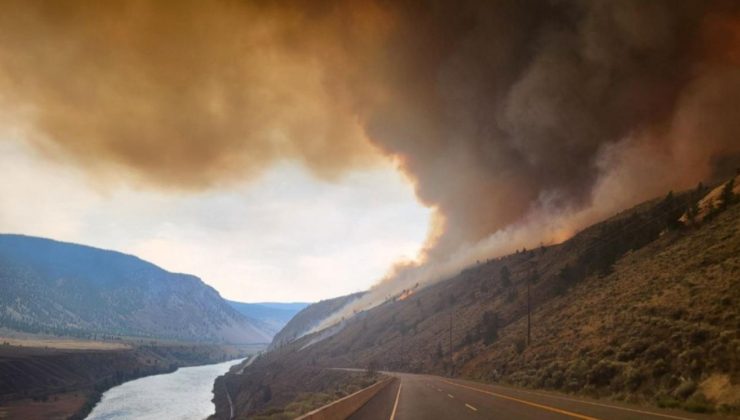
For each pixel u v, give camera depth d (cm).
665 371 2442
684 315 2917
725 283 2995
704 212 5588
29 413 11388
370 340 15675
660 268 4356
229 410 10994
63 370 17900
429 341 10719
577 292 6194
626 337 3153
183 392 15488
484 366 5978
